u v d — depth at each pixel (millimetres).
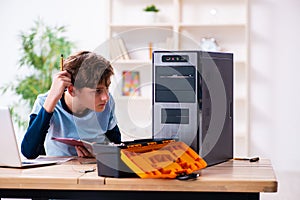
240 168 2293
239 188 1994
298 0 5242
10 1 5562
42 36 5426
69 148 2740
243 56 5352
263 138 5324
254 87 5332
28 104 5473
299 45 5254
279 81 5289
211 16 5402
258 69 5316
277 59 5289
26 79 5344
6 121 2281
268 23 5289
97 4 5500
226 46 5383
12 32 5555
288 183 5266
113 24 5355
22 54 5543
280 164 5305
